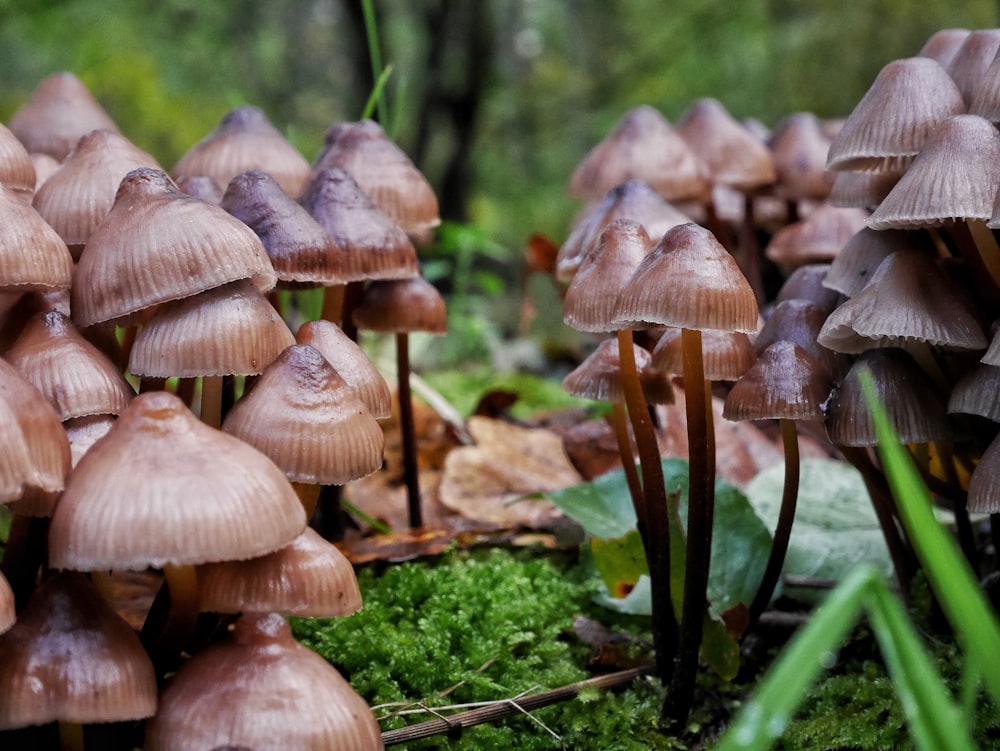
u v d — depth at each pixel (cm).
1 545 18
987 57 18
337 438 14
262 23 130
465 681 19
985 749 17
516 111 140
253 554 12
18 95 89
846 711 18
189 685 13
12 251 14
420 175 23
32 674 12
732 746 8
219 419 16
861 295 17
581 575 25
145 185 15
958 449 20
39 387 14
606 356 20
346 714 13
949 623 20
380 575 24
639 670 20
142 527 12
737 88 97
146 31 103
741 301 15
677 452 29
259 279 16
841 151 18
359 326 24
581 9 136
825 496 25
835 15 69
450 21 109
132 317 16
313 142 122
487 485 30
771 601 21
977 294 18
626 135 33
